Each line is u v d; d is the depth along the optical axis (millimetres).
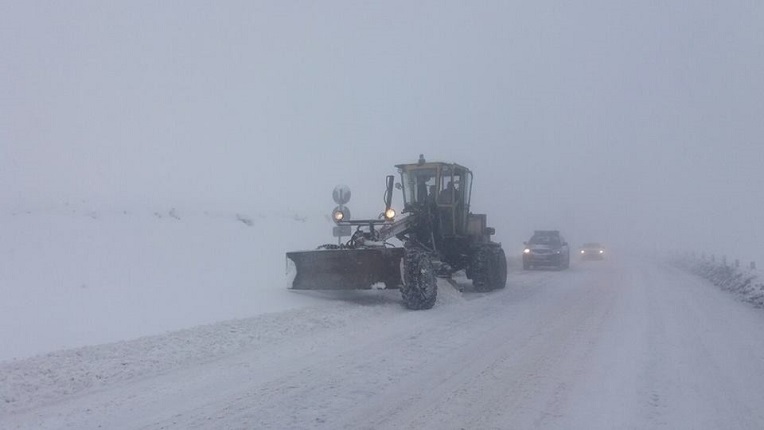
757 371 8195
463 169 17938
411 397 6887
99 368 7750
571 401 6812
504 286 19703
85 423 5965
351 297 14984
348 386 7250
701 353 9305
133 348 8711
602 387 7371
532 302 15547
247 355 8758
